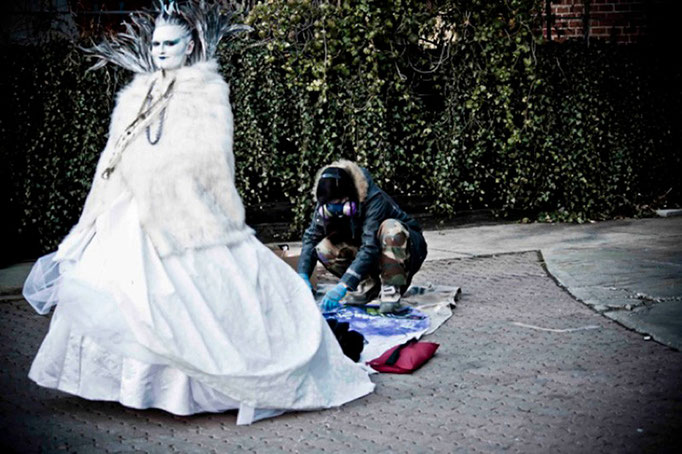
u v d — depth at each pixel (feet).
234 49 24.72
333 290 15.55
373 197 16.47
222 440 10.78
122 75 23.67
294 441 10.75
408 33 26.13
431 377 13.37
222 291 11.22
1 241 23.47
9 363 14.29
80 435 10.94
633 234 25.80
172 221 11.16
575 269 21.03
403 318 16.63
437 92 27.50
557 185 28.81
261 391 11.18
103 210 11.64
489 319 16.87
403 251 16.69
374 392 12.70
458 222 28.30
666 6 31.22
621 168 28.99
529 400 12.20
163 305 10.70
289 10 25.16
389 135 26.96
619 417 11.46
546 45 27.94
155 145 11.35
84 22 25.20
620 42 31.68
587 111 28.19
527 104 27.53
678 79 29.91
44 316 17.61
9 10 24.14
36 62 23.20
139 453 10.36
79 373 11.19
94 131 23.72
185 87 11.69
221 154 11.62
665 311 16.83
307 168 25.79
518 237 26.04
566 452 10.33
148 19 12.47
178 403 11.10
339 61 25.99
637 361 13.94
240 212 11.87
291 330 11.82
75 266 11.43
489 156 28.17
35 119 23.41
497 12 27.07
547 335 15.62
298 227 26.25
